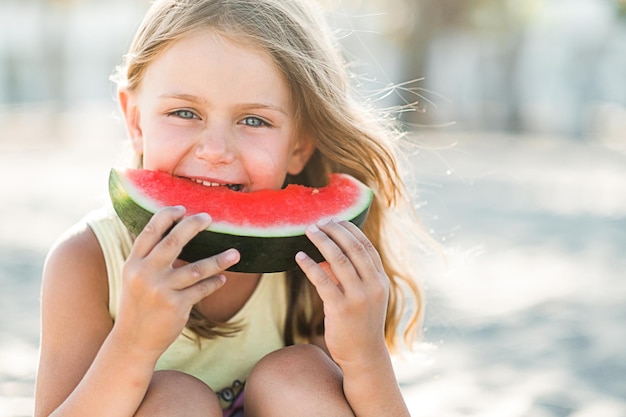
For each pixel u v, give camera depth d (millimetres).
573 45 41344
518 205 13039
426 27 32125
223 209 2787
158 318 2531
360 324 2727
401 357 3803
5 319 5875
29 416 4004
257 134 2975
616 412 4277
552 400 4449
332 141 3305
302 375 2801
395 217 3588
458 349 5391
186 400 2637
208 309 3227
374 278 2742
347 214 2938
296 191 2953
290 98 3068
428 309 6359
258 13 3021
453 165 18250
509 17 33062
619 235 10516
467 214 11797
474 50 37562
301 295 3354
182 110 2930
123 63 3555
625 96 40594
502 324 6023
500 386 4680
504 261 8477
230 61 2912
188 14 2951
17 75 37438
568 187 15617
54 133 23969
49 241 8961
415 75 32500
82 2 35750
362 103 3639
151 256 2525
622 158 21562
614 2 31859
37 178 14672
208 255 2713
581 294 7078
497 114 34938
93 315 2982
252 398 2828
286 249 2762
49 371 2908
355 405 2783
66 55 36562
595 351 5398
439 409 4293
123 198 2773
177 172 2926
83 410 2576
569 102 41656
